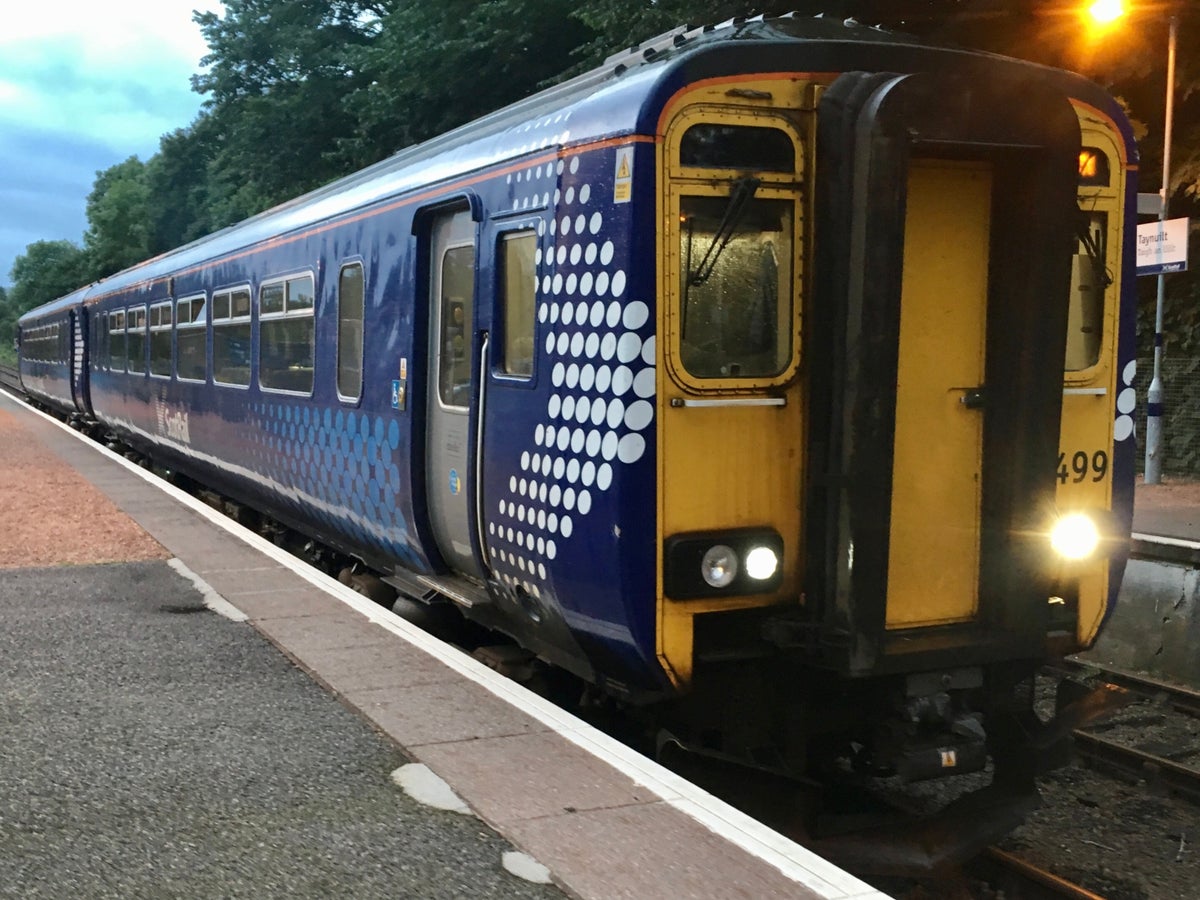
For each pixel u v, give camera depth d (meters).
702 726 4.89
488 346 5.59
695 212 4.53
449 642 7.18
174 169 54.31
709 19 14.55
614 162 4.54
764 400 4.62
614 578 4.50
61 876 3.50
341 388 7.86
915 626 4.74
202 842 3.74
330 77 30.41
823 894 3.36
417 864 3.58
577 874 3.50
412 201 6.67
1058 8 13.38
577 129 4.87
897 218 4.25
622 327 4.47
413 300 6.58
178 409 13.37
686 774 4.80
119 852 3.67
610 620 4.61
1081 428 5.17
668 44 5.16
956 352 4.72
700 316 4.55
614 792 4.12
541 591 5.16
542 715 4.96
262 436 9.80
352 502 7.70
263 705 5.11
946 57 4.80
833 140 4.44
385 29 24.98
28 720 4.91
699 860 3.59
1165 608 8.00
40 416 27.16
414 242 6.60
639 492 4.45
